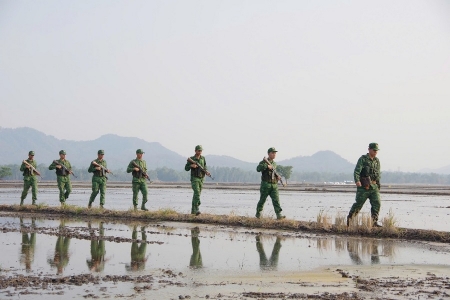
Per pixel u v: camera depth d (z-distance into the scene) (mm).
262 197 18719
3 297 7891
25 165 24750
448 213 27156
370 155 16500
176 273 9938
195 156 20359
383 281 9266
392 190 78812
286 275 9797
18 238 14680
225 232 16469
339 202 37344
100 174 23422
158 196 45781
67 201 34969
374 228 15836
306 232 16578
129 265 10734
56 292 8250
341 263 11117
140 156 22703
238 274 9875
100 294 8148
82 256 11750
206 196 46688
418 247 13484
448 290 8547
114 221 19922
